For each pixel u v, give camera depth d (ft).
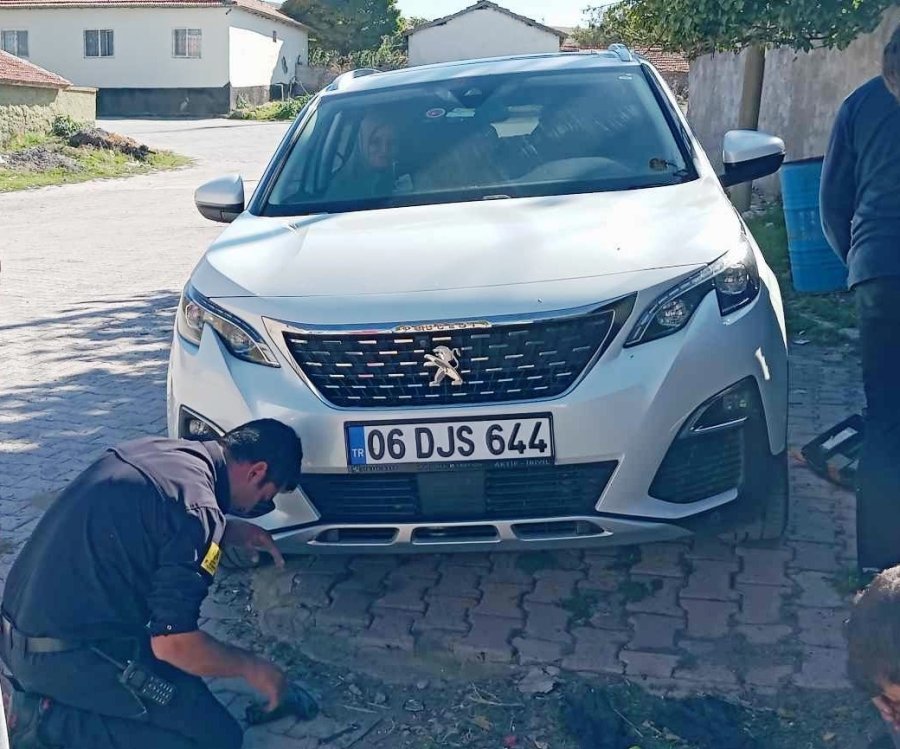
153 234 48.44
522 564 13.12
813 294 25.32
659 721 9.99
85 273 37.60
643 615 11.81
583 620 11.78
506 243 11.69
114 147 90.17
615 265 11.00
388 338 10.64
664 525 10.80
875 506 11.59
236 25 152.05
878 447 11.58
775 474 11.49
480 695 10.59
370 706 10.56
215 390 11.19
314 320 10.85
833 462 14.74
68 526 8.66
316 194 14.67
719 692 10.40
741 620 11.58
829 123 36.01
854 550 12.96
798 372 20.53
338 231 12.84
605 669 10.84
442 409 10.54
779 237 31.19
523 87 16.14
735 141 14.55
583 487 10.65
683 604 11.99
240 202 15.29
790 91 38.45
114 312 30.17
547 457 10.50
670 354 10.62
